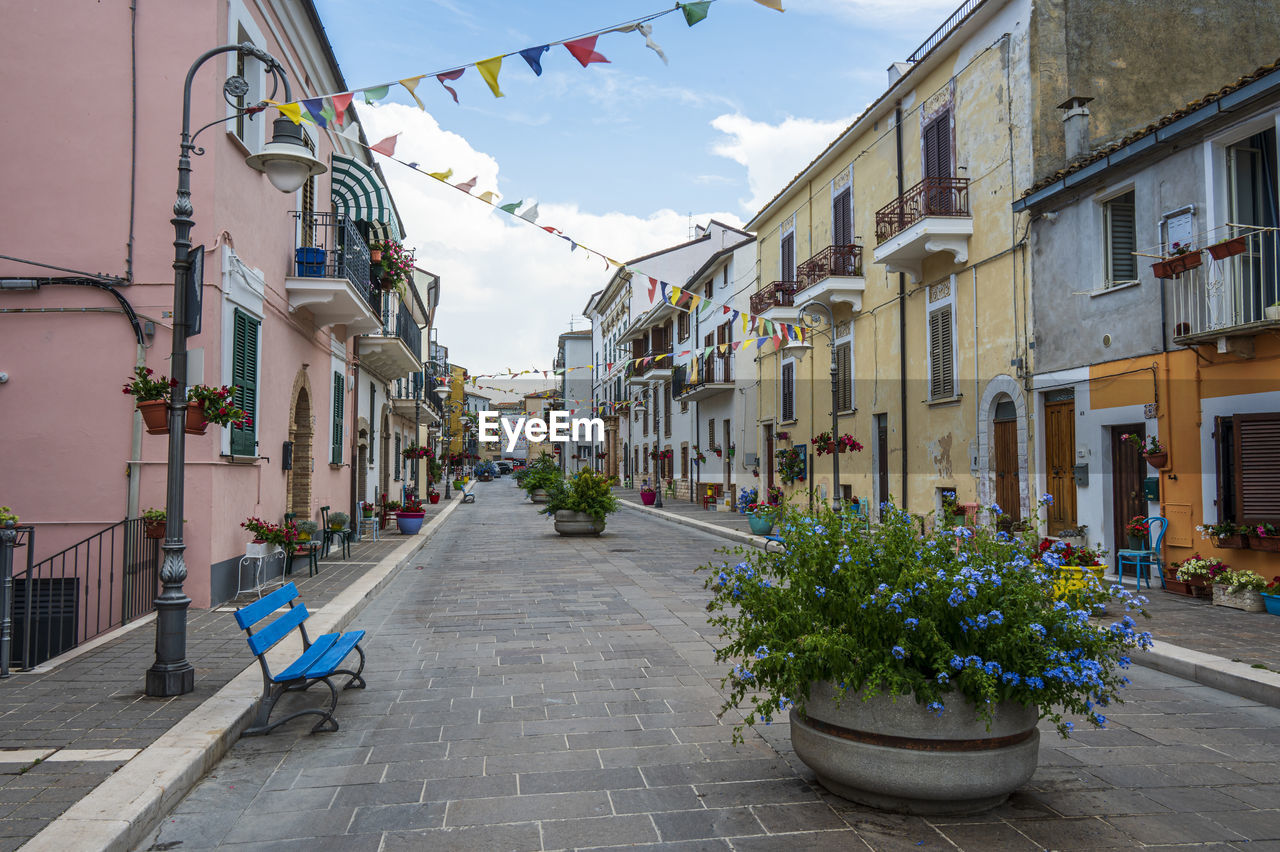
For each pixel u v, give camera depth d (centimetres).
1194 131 1014
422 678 709
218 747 506
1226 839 392
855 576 416
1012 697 392
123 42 977
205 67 981
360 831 404
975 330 1473
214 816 423
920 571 405
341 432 1711
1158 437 1073
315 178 1451
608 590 1217
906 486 1727
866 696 381
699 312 3438
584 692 663
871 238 1888
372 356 2022
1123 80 1319
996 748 401
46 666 679
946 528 459
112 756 471
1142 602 420
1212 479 1003
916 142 1686
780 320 2300
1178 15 1340
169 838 397
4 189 960
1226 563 992
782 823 407
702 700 639
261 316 1147
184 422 627
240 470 1074
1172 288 1051
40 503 942
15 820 385
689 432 3688
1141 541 1097
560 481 2367
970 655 392
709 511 3030
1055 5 1309
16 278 946
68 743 494
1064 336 1242
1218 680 673
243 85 648
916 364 1689
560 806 434
